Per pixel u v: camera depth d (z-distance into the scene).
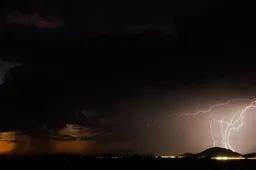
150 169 112.94
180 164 143.75
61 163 162.75
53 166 134.50
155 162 167.75
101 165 139.38
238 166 124.31
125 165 139.75
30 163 163.88
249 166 125.62
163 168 118.50
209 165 136.00
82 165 140.00
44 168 120.94
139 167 124.25
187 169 111.94
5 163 163.75
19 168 123.44
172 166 130.38
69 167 126.56
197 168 116.94
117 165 139.38
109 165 139.25
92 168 119.38
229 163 149.00
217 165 134.88
